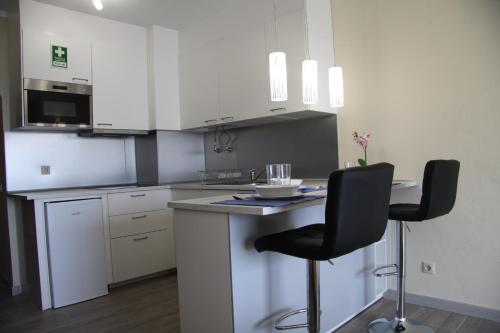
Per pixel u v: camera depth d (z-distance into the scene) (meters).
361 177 1.38
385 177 1.51
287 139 3.54
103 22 3.69
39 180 3.55
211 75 3.73
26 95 3.17
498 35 2.30
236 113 3.47
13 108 3.38
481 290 2.42
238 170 4.04
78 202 3.06
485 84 2.36
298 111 2.96
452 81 2.50
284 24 3.03
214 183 3.74
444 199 2.04
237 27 3.43
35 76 3.22
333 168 3.18
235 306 1.64
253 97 3.30
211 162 4.39
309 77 2.26
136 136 4.27
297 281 2.01
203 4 3.44
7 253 3.46
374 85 2.90
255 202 1.62
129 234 3.41
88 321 2.61
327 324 2.21
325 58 3.04
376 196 1.48
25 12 3.19
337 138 3.14
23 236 3.27
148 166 4.10
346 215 1.35
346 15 3.06
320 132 3.27
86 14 3.57
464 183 2.46
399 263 2.24
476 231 2.43
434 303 2.60
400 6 2.74
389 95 2.81
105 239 3.24
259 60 3.24
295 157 3.48
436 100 2.58
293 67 2.97
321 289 2.16
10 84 3.44
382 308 2.62
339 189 1.32
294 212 2.06
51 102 3.31
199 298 1.77
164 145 4.03
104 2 3.34
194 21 3.85
